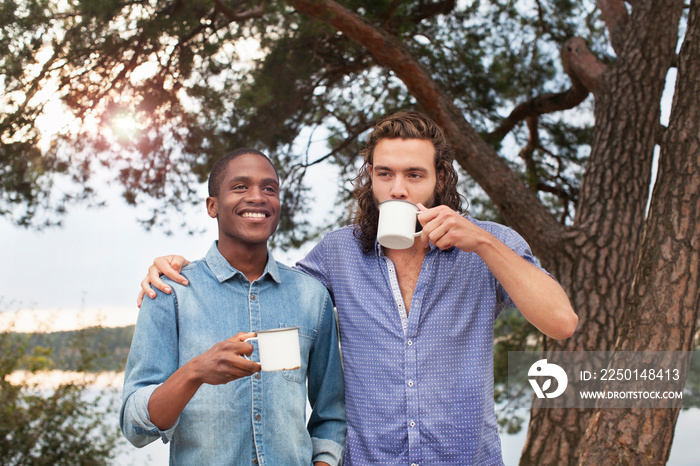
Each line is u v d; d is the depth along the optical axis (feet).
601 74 15.90
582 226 14.34
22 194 17.65
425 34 21.34
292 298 6.23
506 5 21.24
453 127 15.90
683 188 10.80
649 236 11.03
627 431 10.14
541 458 13.19
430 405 5.99
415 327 6.10
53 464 17.84
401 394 6.02
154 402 4.97
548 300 5.45
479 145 15.93
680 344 10.19
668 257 10.56
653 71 15.03
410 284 6.42
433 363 6.07
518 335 25.95
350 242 6.70
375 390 6.12
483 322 6.23
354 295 6.43
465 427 5.98
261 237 5.98
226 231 6.01
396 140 6.13
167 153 19.01
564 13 22.11
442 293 6.23
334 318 6.61
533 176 23.35
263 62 19.16
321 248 6.99
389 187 6.12
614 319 13.47
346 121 23.29
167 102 17.98
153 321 5.69
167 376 5.59
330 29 17.24
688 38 11.59
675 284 10.37
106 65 16.83
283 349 4.88
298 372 5.99
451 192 6.65
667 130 11.39
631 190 14.25
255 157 6.10
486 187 15.83
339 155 23.89
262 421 5.68
